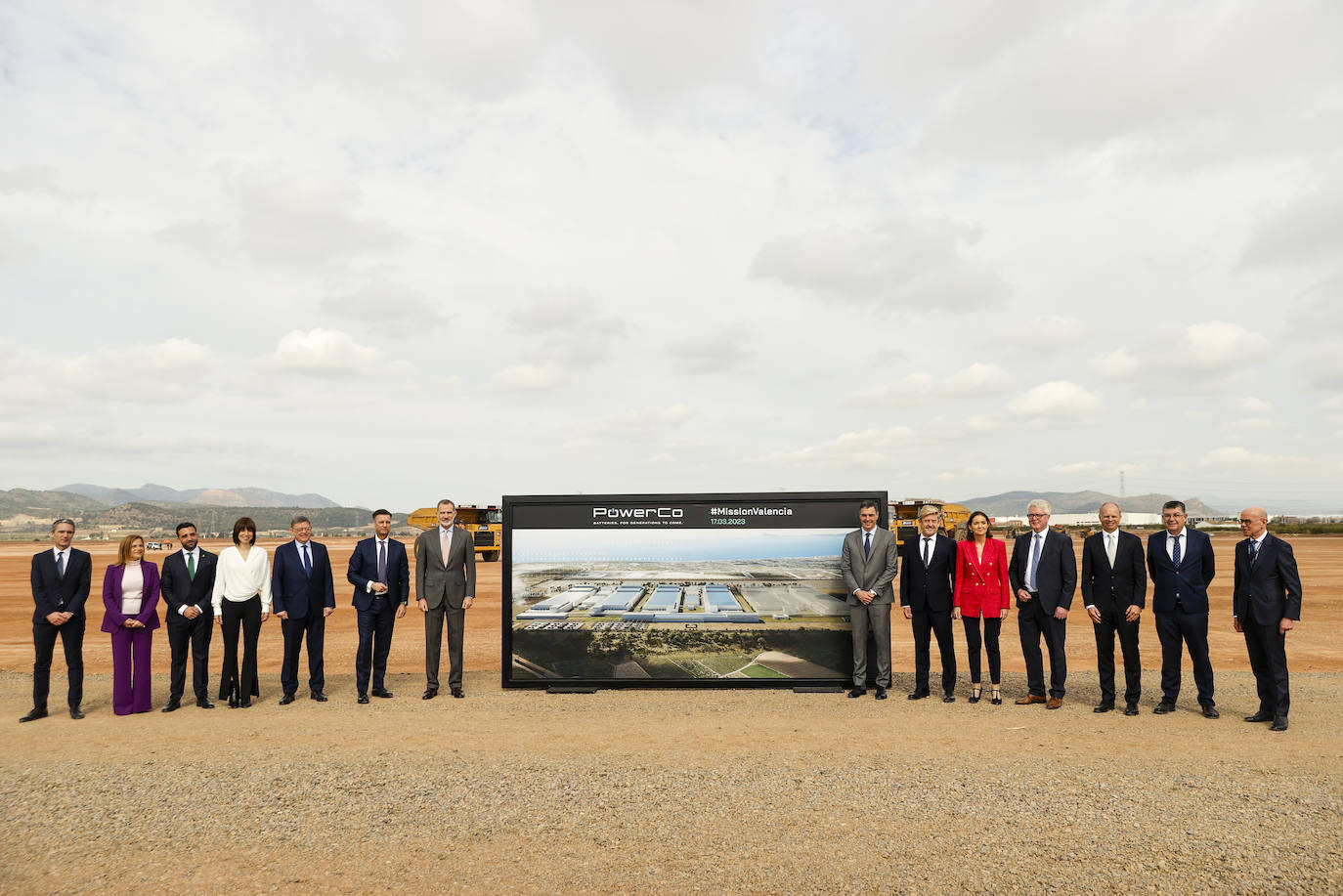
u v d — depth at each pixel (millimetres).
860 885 4270
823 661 9617
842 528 9688
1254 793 5641
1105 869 4457
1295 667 11320
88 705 9078
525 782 6035
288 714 8477
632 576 9797
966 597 8883
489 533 33625
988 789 5758
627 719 8094
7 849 4914
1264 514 7754
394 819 5320
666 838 4938
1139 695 8242
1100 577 8352
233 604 8859
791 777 6078
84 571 8555
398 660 12688
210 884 4402
